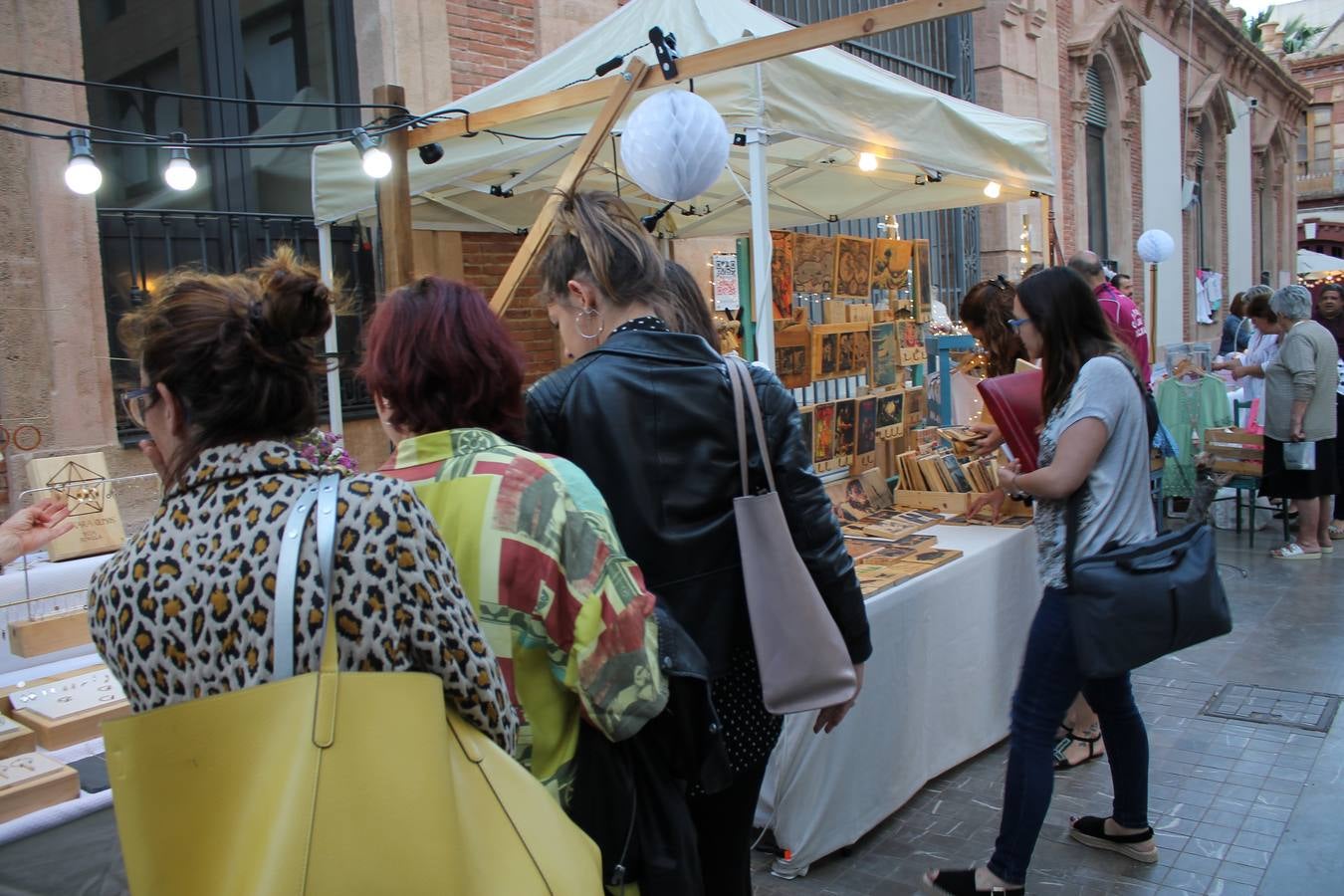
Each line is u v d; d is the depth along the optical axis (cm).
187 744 108
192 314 123
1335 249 3059
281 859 101
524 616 145
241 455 123
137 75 527
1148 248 895
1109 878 300
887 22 271
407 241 378
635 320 187
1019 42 1238
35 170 459
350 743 107
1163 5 1742
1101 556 264
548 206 320
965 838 324
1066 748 377
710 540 183
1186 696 445
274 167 579
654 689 148
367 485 123
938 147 412
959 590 360
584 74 382
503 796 123
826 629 187
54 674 249
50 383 465
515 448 151
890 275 479
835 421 424
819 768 299
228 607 115
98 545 320
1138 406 279
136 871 108
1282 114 2678
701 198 579
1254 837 320
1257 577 637
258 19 574
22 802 187
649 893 162
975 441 428
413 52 605
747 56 294
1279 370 672
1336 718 412
